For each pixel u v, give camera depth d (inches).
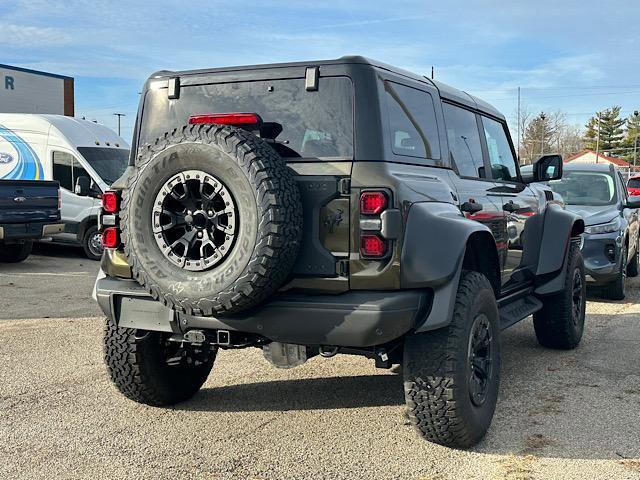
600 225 359.6
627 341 278.7
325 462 156.4
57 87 1269.7
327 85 159.2
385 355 158.9
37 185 486.6
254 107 167.0
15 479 146.6
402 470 152.2
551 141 4055.1
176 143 147.0
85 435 171.8
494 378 174.9
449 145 191.8
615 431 176.7
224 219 143.9
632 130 5211.6
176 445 166.1
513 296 227.3
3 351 253.1
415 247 148.6
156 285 148.2
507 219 216.2
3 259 530.6
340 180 147.9
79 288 407.5
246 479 147.4
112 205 170.1
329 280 147.9
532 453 162.4
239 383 217.9
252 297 143.4
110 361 184.1
